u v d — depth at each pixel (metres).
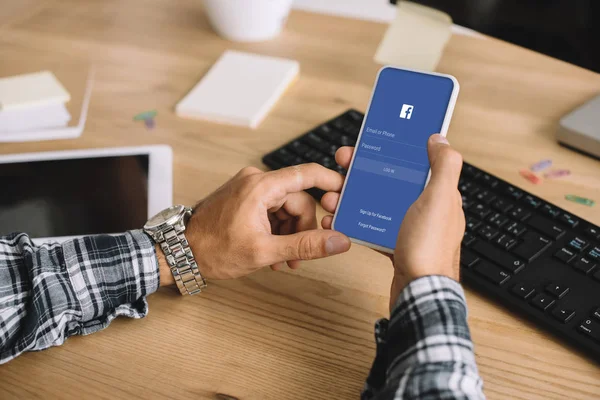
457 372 0.39
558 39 0.78
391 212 0.57
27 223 0.66
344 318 0.57
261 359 0.54
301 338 0.55
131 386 0.51
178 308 0.59
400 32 0.92
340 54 1.01
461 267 0.59
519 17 0.80
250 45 1.04
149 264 0.58
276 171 0.60
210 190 0.73
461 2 0.84
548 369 0.52
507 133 0.82
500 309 0.58
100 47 1.04
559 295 0.56
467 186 0.68
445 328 0.41
